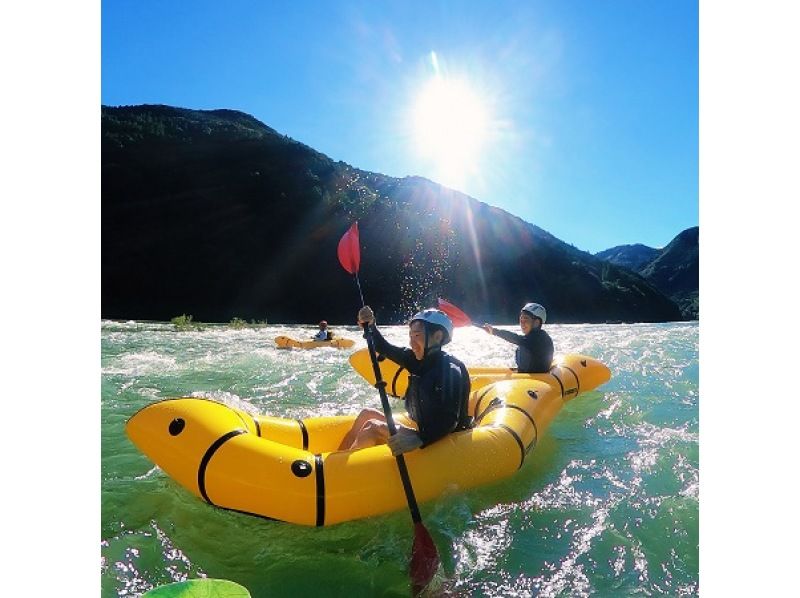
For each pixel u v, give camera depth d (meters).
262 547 2.69
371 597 2.33
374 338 3.51
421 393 3.27
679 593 2.33
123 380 6.77
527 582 2.42
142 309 44.19
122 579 2.38
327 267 48.09
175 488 3.28
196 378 7.04
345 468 2.96
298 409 5.51
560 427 4.83
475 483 3.22
